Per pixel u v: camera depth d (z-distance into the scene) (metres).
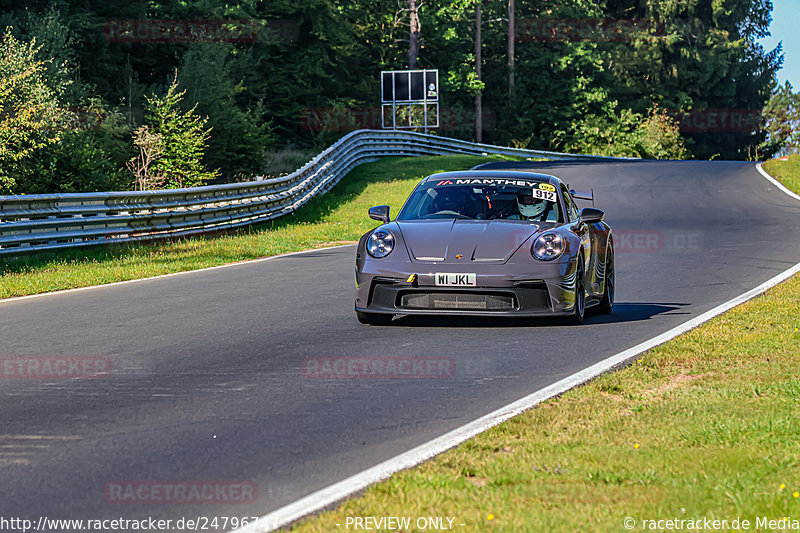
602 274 38.53
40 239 61.19
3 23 134.00
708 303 40.56
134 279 52.75
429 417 22.34
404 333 33.84
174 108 150.88
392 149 168.38
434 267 33.84
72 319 38.59
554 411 22.06
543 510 15.09
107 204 67.94
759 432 19.53
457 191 38.34
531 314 33.72
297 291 46.03
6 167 98.94
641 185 117.88
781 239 67.31
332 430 21.31
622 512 14.95
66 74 130.75
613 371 26.81
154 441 20.58
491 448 19.14
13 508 16.44
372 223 87.88
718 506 15.14
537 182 38.72
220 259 61.66
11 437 21.06
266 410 23.22
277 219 91.56
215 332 34.72
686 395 23.38
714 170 137.38
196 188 76.69
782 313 35.62
